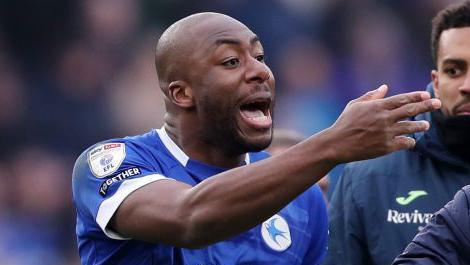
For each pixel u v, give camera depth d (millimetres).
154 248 8438
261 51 8617
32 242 22453
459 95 9820
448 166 10266
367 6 27328
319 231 9586
